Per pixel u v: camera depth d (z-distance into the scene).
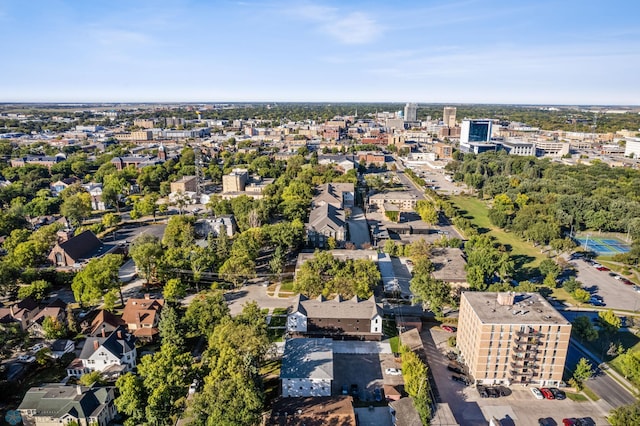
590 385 112.81
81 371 113.06
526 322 107.94
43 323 126.81
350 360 120.25
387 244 189.75
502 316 110.81
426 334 134.38
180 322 123.19
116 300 153.38
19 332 120.19
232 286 163.50
